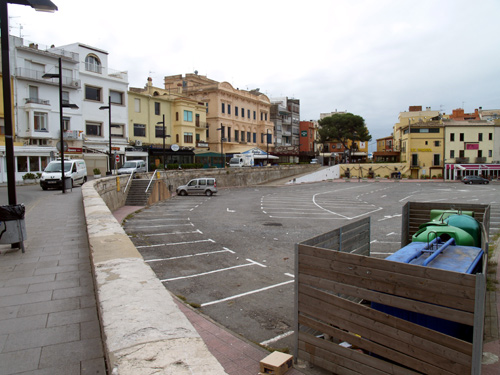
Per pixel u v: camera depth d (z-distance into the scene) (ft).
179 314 9.89
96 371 10.66
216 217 69.51
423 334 13.32
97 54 135.03
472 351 12.10
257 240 48.03
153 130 160.25
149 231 54.29
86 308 15.29
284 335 21.80
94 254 16.52
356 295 15.15
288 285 30.55
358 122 258.37
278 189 148.36
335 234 21.01
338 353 16.01
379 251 42.57
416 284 13.41
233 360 18.48
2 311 14.99
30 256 23.82
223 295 28.22
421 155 219.41
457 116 250.37
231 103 212.02
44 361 11.18
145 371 7.01
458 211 28.81
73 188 82.58
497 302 24.63
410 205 32.60
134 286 12.01
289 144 280.31
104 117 136.77
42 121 116.06
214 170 148.77
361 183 186.60
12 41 110.01
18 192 74.43
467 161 213.87
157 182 99.76
